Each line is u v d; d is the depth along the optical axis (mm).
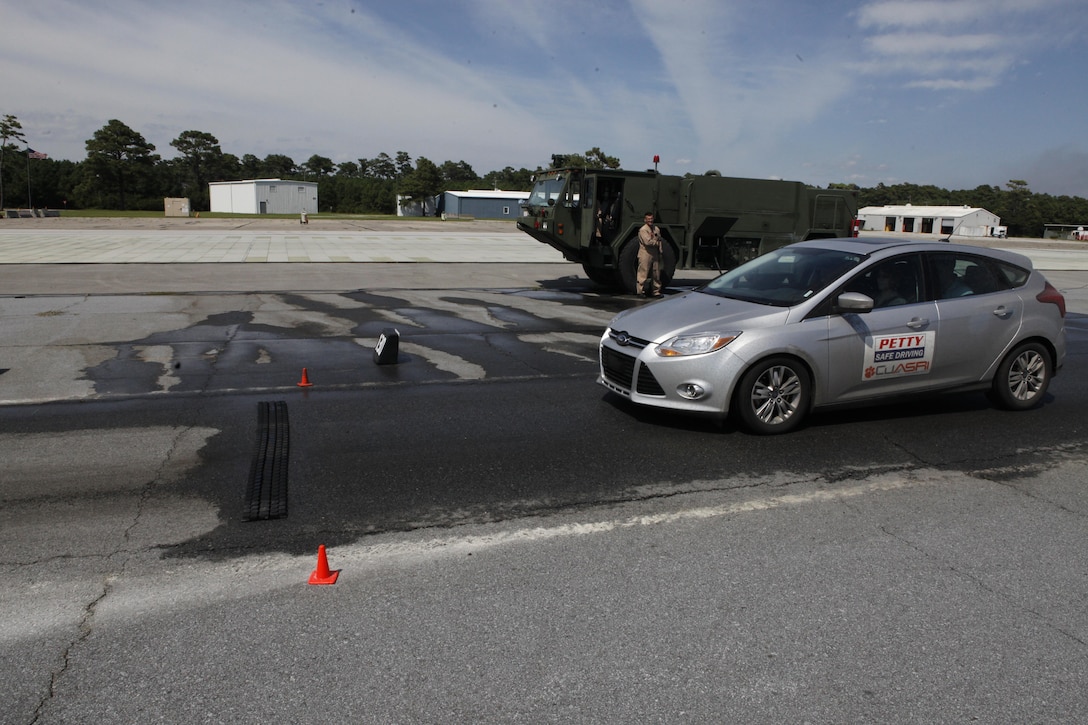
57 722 2521
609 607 3301
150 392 6930
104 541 3867
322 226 49500
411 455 5254
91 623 3117
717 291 6527
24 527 4020
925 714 2633
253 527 4055
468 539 3951
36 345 9039
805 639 3086
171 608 3240
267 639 3016
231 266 19625
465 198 81062
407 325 11031
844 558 3826
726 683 2785
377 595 3371
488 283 17250
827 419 6309
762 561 3771
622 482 4805
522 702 2654
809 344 5680
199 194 110875
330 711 2592
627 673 2832
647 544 3936
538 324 11391
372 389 7176
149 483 4664
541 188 16359
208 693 2680
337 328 10633
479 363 8445
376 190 112188
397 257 23797
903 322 5980
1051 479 5031
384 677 2783
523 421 6117
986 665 2932
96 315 11320
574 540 3967
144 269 18391
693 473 4992
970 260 6453
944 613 3312
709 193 15477
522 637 3055
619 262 15242
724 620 3215
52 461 5043
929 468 5199
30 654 2900
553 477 4871
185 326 10531
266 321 11094
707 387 5574
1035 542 4055
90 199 95562
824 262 6242
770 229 16094
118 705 2611
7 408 6348
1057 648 3055
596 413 6383
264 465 5012
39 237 31438
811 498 4609
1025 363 6633
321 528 4055
